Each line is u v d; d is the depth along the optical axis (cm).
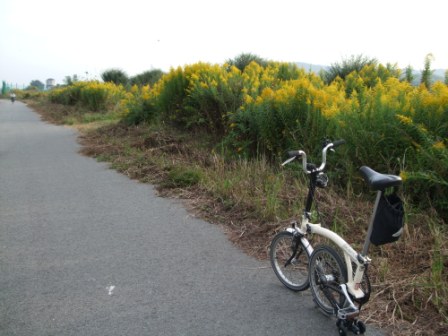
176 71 1127
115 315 348
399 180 270
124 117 1398
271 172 688
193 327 331
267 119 732
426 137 495
